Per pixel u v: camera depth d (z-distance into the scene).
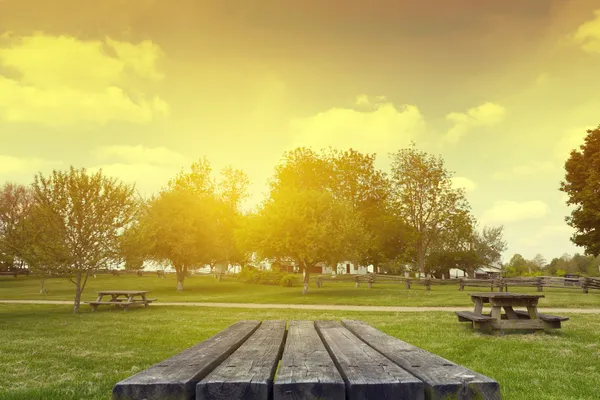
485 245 78.19
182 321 16.38
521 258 89.06
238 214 58.94
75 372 7.66
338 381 2.02
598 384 6.47
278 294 36.62
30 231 21.03
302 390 2.01
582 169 39.72
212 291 42.53
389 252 59.03
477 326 12.62
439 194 52.25
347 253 37.22
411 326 13.72
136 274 65.50
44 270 20.78
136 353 9.59
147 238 39.31
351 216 40.44
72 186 21.20
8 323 16.20
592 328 13.03
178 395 2.03
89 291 41.47
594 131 39.69
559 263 85.00
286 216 36.12
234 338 3.89
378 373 2.27
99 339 11.80
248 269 58.09
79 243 21.36
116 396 2.02
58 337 12.28
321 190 54.62
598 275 68.94
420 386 2.01
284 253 36.81
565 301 24.09
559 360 8.28
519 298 11.89
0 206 52.12
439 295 31.28
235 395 2.04
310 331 4.57
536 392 6.01
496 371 7.32
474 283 37.72
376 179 56.75
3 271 66.19
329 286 46.97
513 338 11.15
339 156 57.06
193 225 43.50
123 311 21.33
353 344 3.47
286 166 56.75
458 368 2.41
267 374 2.28
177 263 43.28
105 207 21.47
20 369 7.92
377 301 26.72
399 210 52.78
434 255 61.56
